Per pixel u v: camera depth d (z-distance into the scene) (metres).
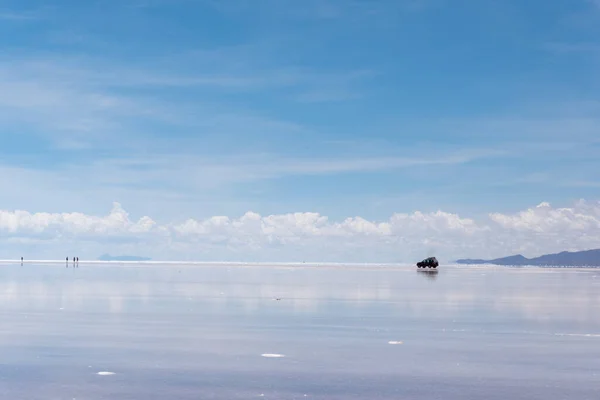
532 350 27.59
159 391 20.22
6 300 51.91
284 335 32.03
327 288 72.88
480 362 24.94
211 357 25.88
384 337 31.39
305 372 23.06
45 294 58.97
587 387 20.92
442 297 58.22
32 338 30.70
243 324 36.38
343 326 35.66
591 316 41.00
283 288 72.50
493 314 42.22
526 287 78.50
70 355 26.25
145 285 76.81
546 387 20.89
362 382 21.52
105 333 32.47
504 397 19.62
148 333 32.50
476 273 157.75
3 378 22.02
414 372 23.08
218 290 67.56
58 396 19.62
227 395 19.77
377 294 61.97
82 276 105.94
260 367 23.89
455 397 19.62
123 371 23.16
